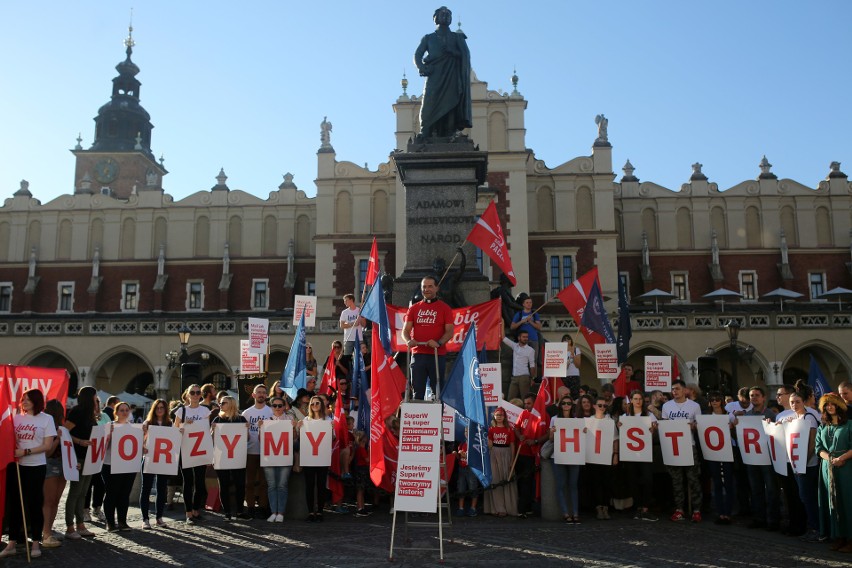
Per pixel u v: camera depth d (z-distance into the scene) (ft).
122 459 38.70
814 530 35.12
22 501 31.65
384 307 41.63
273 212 183.73
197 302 180.55
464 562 29.94
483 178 59.67
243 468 41.37
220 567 29.63
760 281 174.91
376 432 35.19
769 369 137.69
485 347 49.49
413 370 35.88
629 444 40.47
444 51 59.88
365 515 42.32
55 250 183.62
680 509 41.09
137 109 241.96
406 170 57.00
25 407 33.06
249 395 60.29
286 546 33.53
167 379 144.46
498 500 41.93
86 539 36.35
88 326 146.41
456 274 53.88
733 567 29.50
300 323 52.95
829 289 173.78
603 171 166.30
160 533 37.81
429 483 30.17
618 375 54.49
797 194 177.37
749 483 43.39
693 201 177.99
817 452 33.83
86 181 188.14
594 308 54.39
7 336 146.41
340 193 168.66
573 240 164.35
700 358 65.98
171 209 184.44
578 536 35.81
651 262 176.55
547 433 41.93
